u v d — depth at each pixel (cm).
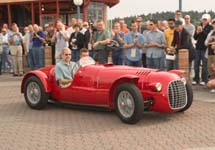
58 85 1044
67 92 1024
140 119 891
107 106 961
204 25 1340
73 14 2727
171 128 844
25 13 2853
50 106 1108
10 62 1878
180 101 920
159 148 711
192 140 755
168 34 1377
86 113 1009
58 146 738
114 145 736
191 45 1333
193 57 1335
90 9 2759
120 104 902
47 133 829
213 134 792
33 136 809
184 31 1323
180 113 973
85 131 836
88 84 983
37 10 2784
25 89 1088
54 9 2700
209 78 1365
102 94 952
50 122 923
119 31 1484
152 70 941
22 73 1783
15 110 1066
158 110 906
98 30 1424
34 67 1766
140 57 1353
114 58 1448
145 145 730
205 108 1023
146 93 903
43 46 1747
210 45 1305
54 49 1728
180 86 920
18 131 851
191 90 955
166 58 1340
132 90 873
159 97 888
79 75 1004
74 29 1508
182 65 1325
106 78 952
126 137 785
